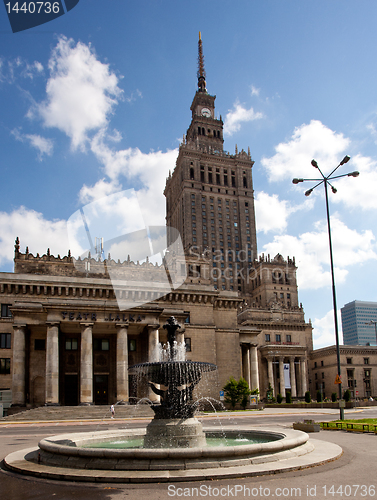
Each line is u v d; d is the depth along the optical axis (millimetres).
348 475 13695
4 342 65438
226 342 81062
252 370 85750
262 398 111812
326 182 38750
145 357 66750
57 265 74438
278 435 19922
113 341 70375
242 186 191375
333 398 79750
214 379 76250
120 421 47406
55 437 20266
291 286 158250
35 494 12141
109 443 21281
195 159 188375
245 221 186375
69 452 15328
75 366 67625
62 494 12031
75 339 68812
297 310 129375
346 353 130250
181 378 20000
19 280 66812
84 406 55000
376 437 25000
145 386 64688
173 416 19469
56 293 68000
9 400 63188
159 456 14180
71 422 46719
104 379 68750
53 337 58438
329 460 15844
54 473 14047
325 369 133500
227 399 74625
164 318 71312
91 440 21031
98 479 13297
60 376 66250
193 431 19078
